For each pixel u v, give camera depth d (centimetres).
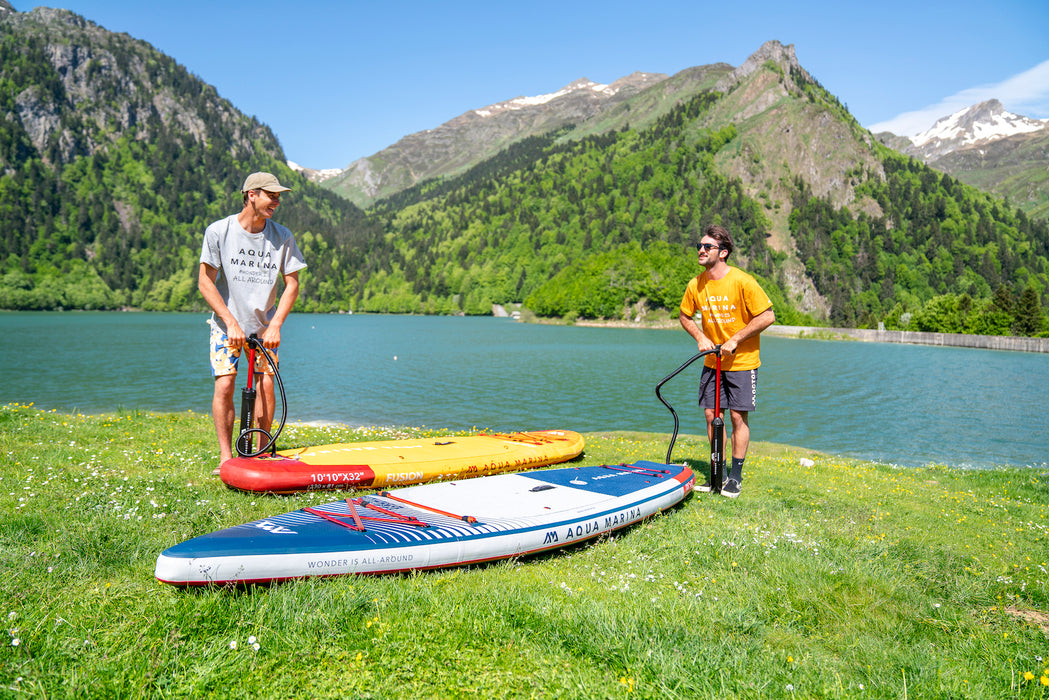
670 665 312
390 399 3055
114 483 594
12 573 372
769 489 819
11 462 668
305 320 18112
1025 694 323
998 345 9462
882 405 3441
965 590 494
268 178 613
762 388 4212
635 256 16788
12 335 8119
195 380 3491
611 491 598
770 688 305
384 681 290
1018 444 2383
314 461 652
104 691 270
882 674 333
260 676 289
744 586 449
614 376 4356
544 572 452
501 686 294
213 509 527
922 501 880
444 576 427
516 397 3216
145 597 357
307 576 388
